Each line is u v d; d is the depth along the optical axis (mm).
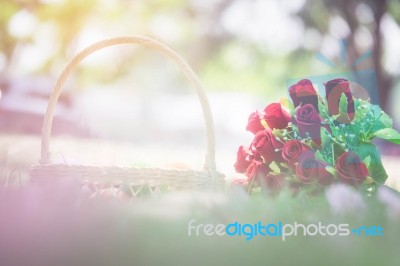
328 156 808
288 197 653
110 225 451
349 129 810
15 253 398
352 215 538
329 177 764
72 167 800
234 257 391
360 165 767
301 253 401
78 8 5879
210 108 917
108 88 8500
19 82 3941
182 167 1007
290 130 856
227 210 521
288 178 781
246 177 877
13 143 2377
